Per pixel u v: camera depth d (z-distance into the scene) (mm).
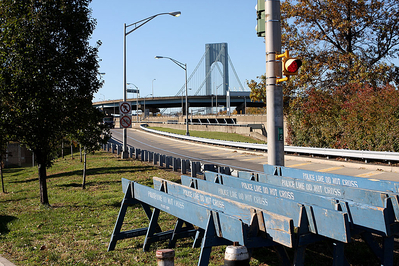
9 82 9289
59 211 9633
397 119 18078
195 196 6066
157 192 6043
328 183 6914
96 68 10977
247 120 69750
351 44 26781
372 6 24734
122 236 6457
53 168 22766
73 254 6176
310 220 4531
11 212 10070
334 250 4402
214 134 48219
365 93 20031
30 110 9531
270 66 8555
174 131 57688
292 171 7973
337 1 24859
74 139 11641
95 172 17812
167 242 6766
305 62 25609
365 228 4887
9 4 9477
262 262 5562
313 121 23578
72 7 10094
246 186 6988
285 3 26688
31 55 9336
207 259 4578
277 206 5172
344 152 18844
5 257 6184
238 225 4250
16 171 27031
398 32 24969
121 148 27234
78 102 10578
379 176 14203
